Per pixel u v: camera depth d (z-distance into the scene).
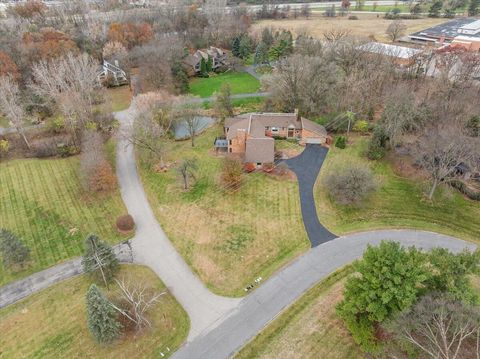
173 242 46.28
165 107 66.69
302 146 64.50
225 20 124.31
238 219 49.12
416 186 53.19
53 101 73.81
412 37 120.25
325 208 50.59
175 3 152.38
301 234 46.47
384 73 74.94
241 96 87.88
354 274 40.56
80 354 33.59
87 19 130.25
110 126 72.12
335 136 67.31
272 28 122.62
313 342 34.00
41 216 50.97
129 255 44.47
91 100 76.31
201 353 33.62
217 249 44.75
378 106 75.62
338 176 50.72
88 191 55.53
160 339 34.91
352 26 139.62
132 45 107.31
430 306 29.25
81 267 43.25
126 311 36.62
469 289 30.47
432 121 60.19
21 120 65.81
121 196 54.59
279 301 38.22
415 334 31.12
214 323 36.31
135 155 64.50
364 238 45.75
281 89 73.75
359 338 32.31
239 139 61.41
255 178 56.62
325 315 36.41
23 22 120.75
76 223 49.72
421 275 29.61
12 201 54.00
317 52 91.75
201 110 78.19
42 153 64.12
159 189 55.56
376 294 30.92
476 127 56.72
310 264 42.38
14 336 35.50
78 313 37.38
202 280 41.00
